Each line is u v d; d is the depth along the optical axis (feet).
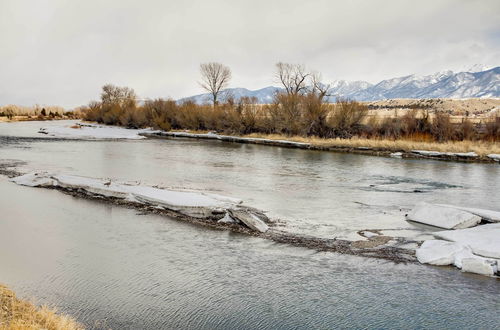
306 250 41.83
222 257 39.65
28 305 26.53
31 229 47.57
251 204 61.46
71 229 47.91
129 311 28.71
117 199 62.23
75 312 28.27
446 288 33.22
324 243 43.98
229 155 128.77
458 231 46.09
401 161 117.19
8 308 24.99
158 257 39.45
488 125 143.74
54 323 23.73
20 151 127.54
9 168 91.15
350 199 66.08
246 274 35.65
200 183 78.18
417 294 32.12
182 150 143.54
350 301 30.86
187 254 40.42
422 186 78.64
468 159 119.55
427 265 38.06
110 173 87.76
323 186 77.30
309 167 103.14
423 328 27.22
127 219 52.31
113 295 31.09
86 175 83.92
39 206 57.98
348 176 89.56
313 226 50.29
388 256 40.22
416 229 49.21
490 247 39.78
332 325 27.45
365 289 32.91
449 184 81.00
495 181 84.69
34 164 98.73
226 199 59.11
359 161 115.96
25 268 35.94
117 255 39.78
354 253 41.01
